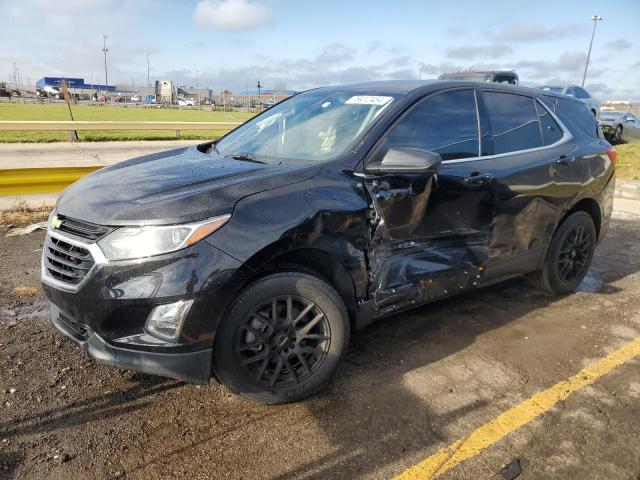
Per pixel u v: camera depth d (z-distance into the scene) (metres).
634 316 4.25
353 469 2.42
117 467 2.39
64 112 34.84
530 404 2.96
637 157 12.97
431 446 2.59
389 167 2.97
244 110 59.53
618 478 2.40
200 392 3.00
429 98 3.55
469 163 3.58
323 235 2.80
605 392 3.10
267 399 2.80
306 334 2.84
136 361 2.50
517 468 2.44
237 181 2.77
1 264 5.04
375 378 3.19
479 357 3.48
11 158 11.98
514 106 4.12
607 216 4.89
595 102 18.38
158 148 15.09
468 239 3.59
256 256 2.58
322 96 3.94
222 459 2.46
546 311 4.29
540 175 4.00
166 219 2.46
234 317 2.61
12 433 2.59
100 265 2.46
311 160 3.15
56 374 3.12
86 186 3.04
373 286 3.12
